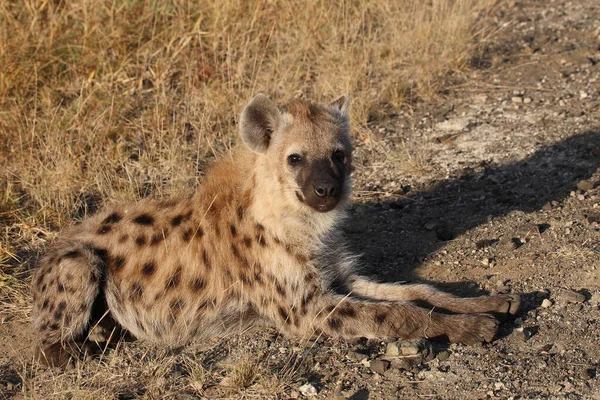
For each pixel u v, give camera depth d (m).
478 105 10.49
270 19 11.95
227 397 6.01
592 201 8.11
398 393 5.86
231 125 10.05
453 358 6.18
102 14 11.48
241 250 6.75
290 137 6.71
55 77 10.77
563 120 9.82
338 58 11.21
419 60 11.30
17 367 6.59
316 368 6.26
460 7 11.96
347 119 7.17
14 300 7.44
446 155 9.48
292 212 6.67
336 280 7.04
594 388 5.65
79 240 6.81
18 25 10.96
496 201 8.41
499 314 6.54
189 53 11.43
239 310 6.82
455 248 7.71
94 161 9.45
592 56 11.30
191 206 6.96
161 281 6.73
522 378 5.86
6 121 9.94
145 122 10.22
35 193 8.91
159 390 6.10
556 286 6.90
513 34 12.26
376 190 8.97
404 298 6.84
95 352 6.71
